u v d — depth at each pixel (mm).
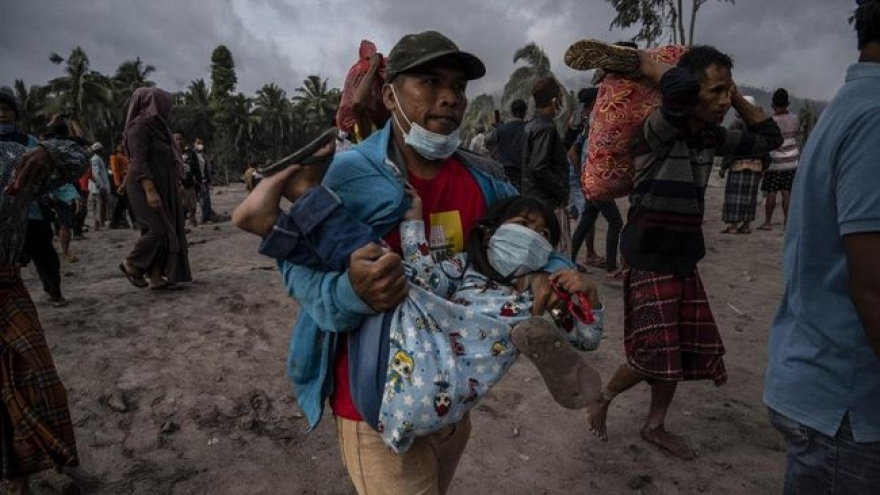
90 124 64062
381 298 1369
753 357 4344
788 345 1578
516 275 1599
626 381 3002
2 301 2404
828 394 1475
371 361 1423
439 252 1643
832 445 1478
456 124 1566
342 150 1627
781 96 8664
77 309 5293
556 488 2840
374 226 1523
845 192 1327
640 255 2820
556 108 5168
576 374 1458
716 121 2660
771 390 1632
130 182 5527
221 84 78750
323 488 2855
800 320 1532
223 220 13023
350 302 1391
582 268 6691
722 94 2582
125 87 68062
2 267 2402
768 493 2797
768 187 8930
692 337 2879
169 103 5629
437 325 1455
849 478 1470
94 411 3500
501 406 3625
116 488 2828
